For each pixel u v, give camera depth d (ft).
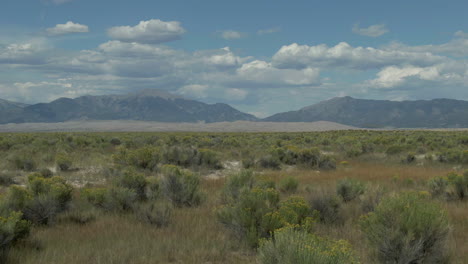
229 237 26.40
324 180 56.80
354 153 102.06
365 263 21.03
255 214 25.49
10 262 20.90
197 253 22.72
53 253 22.40
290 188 45.14
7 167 64.13
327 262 15.42
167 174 39.91
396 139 152.87
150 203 32.89
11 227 22.17
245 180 42.22
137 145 123.13
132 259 21.66
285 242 17.13
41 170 58.39
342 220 31.14
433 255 20.53
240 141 147.95
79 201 36.76
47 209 29.91
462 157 82.94
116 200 34.76
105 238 25.75
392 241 20.38
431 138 167.84
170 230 27.99
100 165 71.61
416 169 74.43
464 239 25.80
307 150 81.05
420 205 21.65
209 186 51.98
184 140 147.74
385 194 36.24
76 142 114.52
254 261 21.74
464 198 40.45
